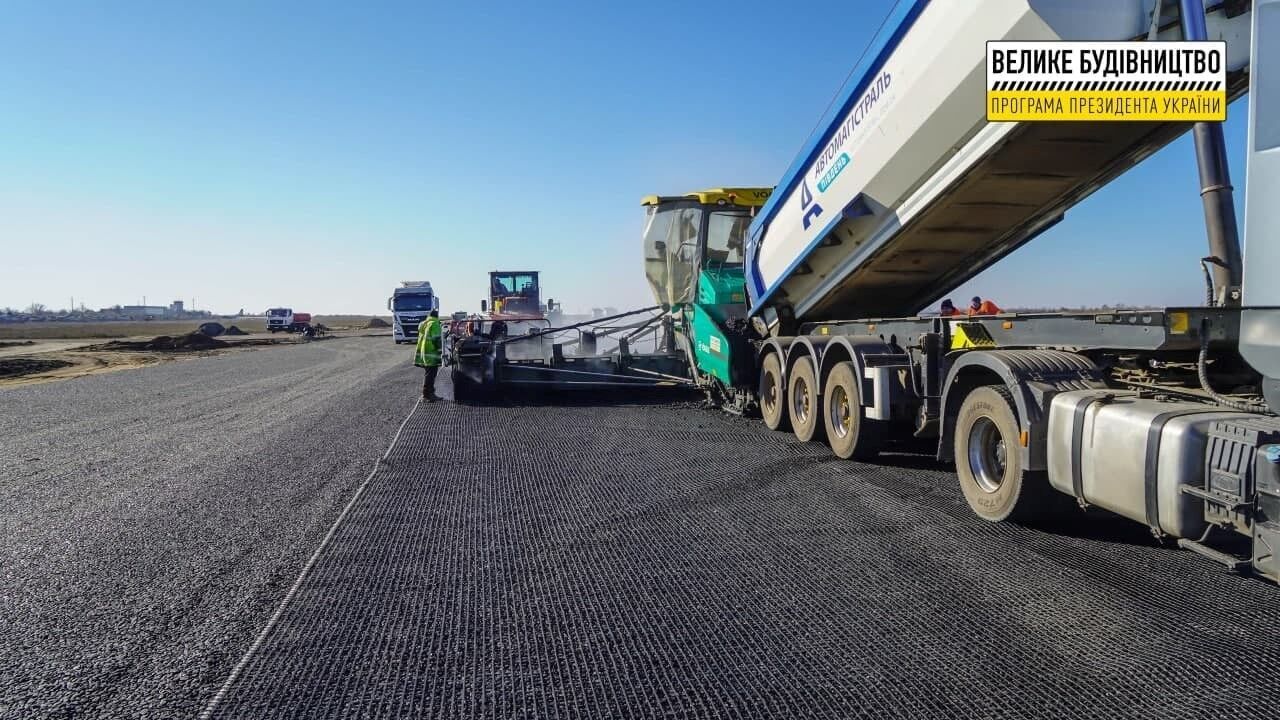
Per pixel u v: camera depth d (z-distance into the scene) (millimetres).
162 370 23203
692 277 12945
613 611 4496
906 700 3432
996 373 6156
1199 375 4875
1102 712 3301
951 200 7004
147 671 3855
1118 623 4152
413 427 11328
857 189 7754
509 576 5109
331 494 7340
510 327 22312
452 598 4742
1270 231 3930
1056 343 5922
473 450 9469
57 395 16391
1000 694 3463
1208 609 4309
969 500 6371
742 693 3529
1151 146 6105
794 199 9117
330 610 4574
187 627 4375
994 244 7922
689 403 13781
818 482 7527
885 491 7133
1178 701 3373
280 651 4043
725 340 11680
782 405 10352
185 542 5930
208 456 9312
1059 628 4109
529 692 3584
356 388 17172
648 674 3729
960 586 4742
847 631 4152
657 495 7129
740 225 12609
